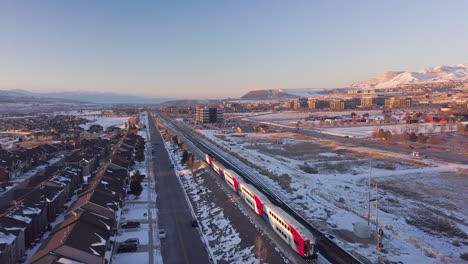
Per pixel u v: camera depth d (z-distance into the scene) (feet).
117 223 180.24
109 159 313.94
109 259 141.08
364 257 137.59
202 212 211.61
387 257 136.87
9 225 146.82
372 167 314.55
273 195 228.22
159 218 199.52
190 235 175.01
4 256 125.29
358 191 236.22
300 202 212.84
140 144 425.28
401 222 176.65
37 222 169.17
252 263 137.18
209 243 165.68
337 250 144.15
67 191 228.84
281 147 454.81
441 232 163.73
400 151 396.78
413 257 136.87
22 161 318.24
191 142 518.37
